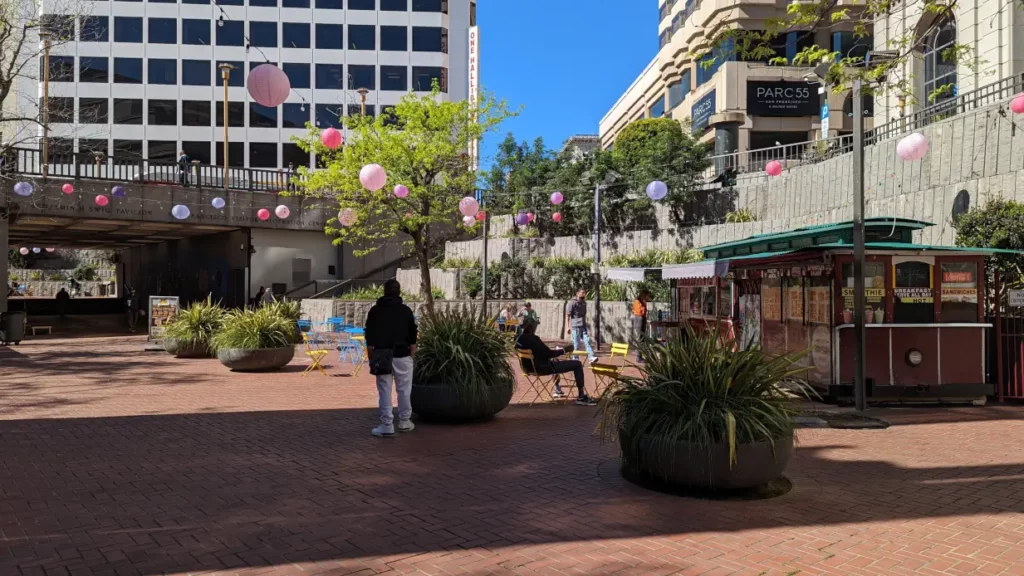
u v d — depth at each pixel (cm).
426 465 696
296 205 3153
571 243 2836
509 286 2688
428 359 923
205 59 5112
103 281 5584
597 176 2797
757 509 562
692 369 618
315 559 448
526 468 686
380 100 5306
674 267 1427
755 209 2509
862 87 1020
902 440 823
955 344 1069
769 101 3500
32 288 5391
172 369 1541
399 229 2455
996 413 1005
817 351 1094
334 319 2114
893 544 484
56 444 779
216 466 685
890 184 1925
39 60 3700
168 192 2869
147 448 762
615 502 578
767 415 586
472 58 5759
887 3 977
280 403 1088
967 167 1666
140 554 452
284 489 607
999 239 1253
